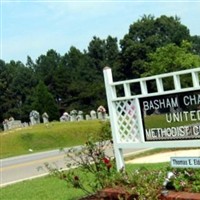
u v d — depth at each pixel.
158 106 7.43
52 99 59.31
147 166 12.15
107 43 89.56
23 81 75.56
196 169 7.01
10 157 24.28
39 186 10.89
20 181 12.88
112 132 8.13
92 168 8.20
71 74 76.00
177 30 73.19
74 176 8.22
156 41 70.44
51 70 75.62
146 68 54.72
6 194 10.47
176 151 15.31
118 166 8.05
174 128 7.26
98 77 82.25
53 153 22.78
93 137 8.99
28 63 90.44
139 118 7.68
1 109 73.56
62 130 34.62
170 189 6.62
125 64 72.19
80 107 70.56
